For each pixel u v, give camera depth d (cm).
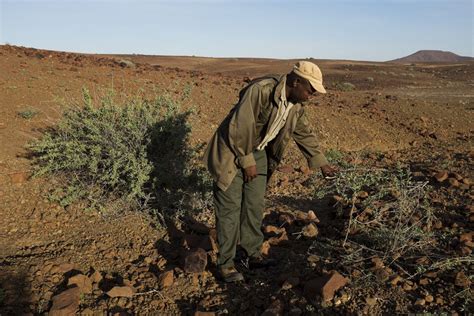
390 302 303
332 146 839
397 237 360
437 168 608
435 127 1022
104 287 347
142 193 461
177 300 330
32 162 550
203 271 356
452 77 3419
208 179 492
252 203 356
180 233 431
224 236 345
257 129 324
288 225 448
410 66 4766
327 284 309
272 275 360
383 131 968
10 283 344
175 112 536
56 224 444
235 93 1150
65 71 1114
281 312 300
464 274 319
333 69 3891
